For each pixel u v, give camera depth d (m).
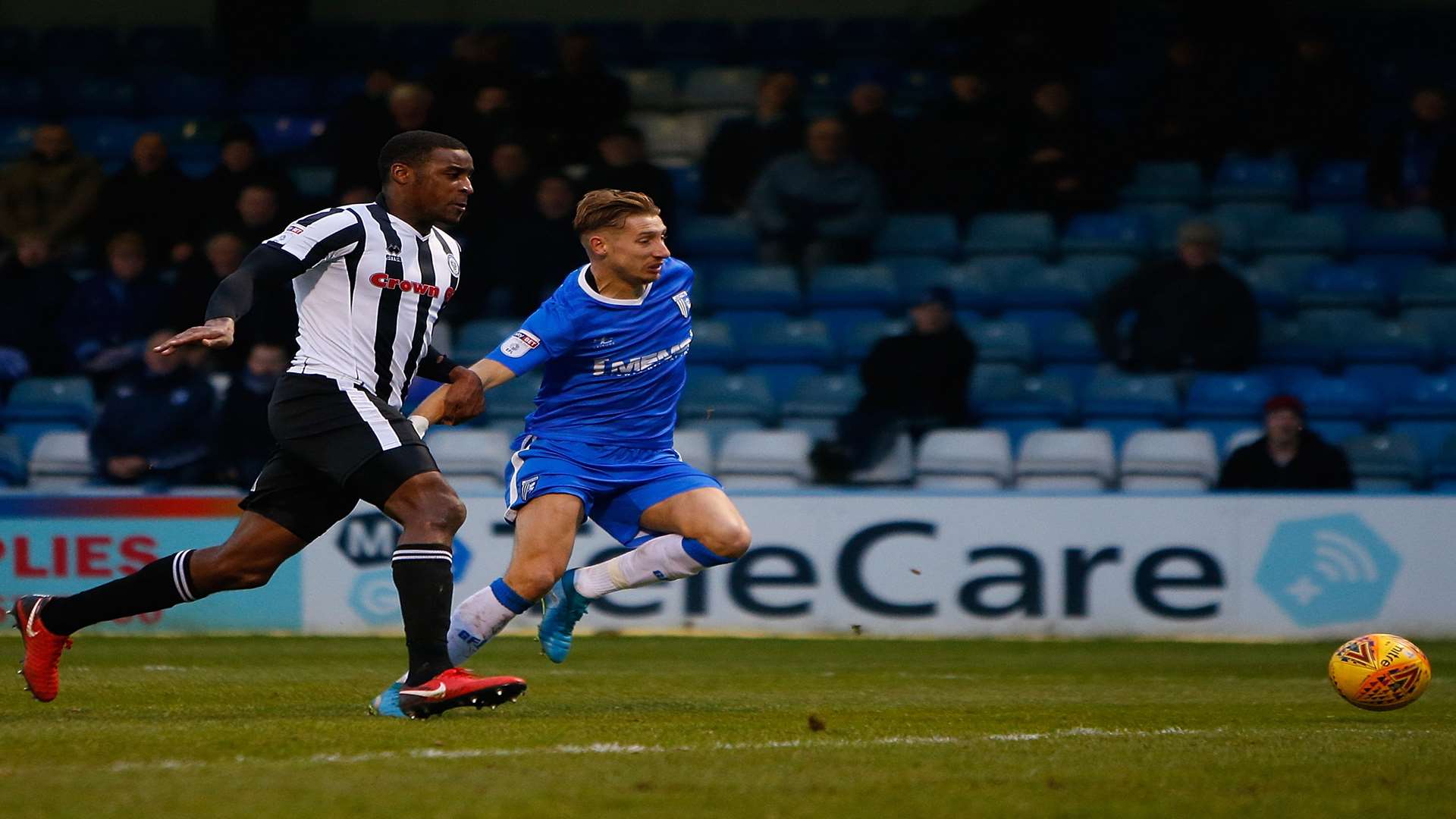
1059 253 45.97
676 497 19.31
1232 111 49.03
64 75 56.75
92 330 39.50
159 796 12.30
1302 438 34.34
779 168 44.00
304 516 17.55
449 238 18.14
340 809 11.87
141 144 42.28
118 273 39.69
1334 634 33.19
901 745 15.98
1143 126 49.47
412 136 17.47
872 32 56.94
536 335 18.83
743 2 58.59
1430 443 39.25
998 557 33.25
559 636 20.03
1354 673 19.16
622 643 31.58
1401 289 44.56
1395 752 15.84
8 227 43.81
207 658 27.89
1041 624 33.12
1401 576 33.22
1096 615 33.16
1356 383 40.28
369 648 30.27
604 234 18.84
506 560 33.00
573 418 19.44
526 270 40.06
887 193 46.22
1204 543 33.25
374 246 17.17
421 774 13.50
